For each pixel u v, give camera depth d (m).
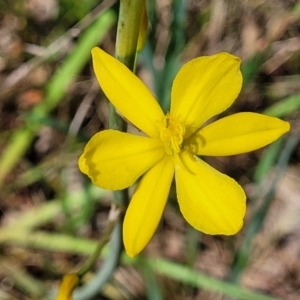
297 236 0.25
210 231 0.13
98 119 0.25
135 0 0.13
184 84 0.14
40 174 0.23
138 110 0.14
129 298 0.22
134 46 0.13
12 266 0.22
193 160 0.14
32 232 0.21
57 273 0.23
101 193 0.22
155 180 0.14
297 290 0.24
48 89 0.21
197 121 0.14
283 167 0.19
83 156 0.13
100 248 0.15
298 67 0.25
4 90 0.24
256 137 0.14
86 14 0.23
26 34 0.24
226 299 0.23
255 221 0.19
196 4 0.25
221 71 0.13
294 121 0.24
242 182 0.25
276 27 0.23
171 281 0.23
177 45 0.19
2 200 0.24
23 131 0.22
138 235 0.13
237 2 0.24
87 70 0.25
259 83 0.25
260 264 0.24
